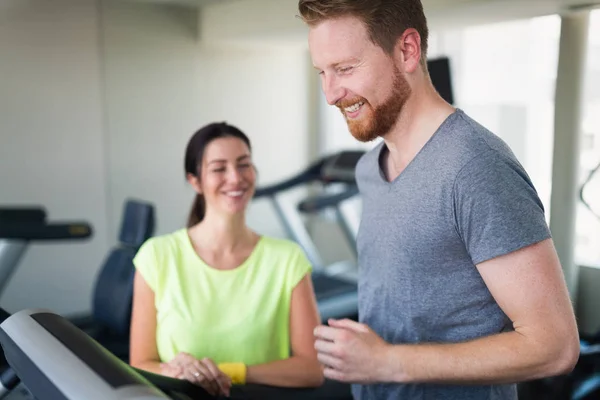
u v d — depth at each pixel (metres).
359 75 1.08
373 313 1.24
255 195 4.28
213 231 1.69
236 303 1.64
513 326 1.07
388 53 1.08
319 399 1.60
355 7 1.05
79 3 4.07
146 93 4.41
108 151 4.30
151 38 4.38
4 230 2.69
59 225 2.79
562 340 0.96
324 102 5.22
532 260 0.98
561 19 2.90
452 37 4.31
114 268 2.76
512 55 3.98
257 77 4.89
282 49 4.98
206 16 4.47
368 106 1.11
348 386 1.67
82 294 4.28
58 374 0.69
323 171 4.33
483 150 1.03
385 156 1.29
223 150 1.65
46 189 4.07
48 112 4.02
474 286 1.09
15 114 3.89
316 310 1.71
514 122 4.03
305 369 1.62
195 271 1.66
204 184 1.67
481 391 1.16
